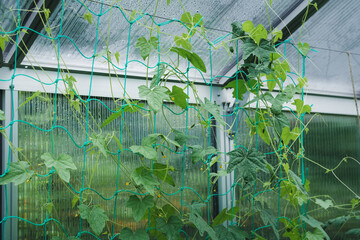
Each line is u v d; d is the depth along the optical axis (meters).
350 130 2.45
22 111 1.63
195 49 1.90
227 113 2.08
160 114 1.91
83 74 1.76
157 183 1.23
